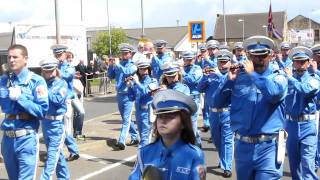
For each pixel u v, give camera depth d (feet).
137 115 28.22
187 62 32.81
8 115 17.94
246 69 15.60
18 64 17.69
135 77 28.02
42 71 22.71
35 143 18.15
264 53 15.51
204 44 42.91
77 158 29.53
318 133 24.44
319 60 25.90
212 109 25.44
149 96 27.61
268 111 15.80
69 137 29.12
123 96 32.42
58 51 29.78
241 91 16.10
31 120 18.01
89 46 204.74
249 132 15.99
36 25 84.58
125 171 26.81
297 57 20.80
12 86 17.72
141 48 38.06
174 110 10.57
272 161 15.89
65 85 23.00
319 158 24.63
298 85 20.42
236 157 16.48
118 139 33.27
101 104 62.95
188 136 10.85
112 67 33.22
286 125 21.21
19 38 82.58
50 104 22.48
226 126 25.11
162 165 10.73
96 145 32.65
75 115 33.30
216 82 25.18
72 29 89.15
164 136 10.82
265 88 15.29
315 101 21.26
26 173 17.95
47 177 22.52
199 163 10.62
